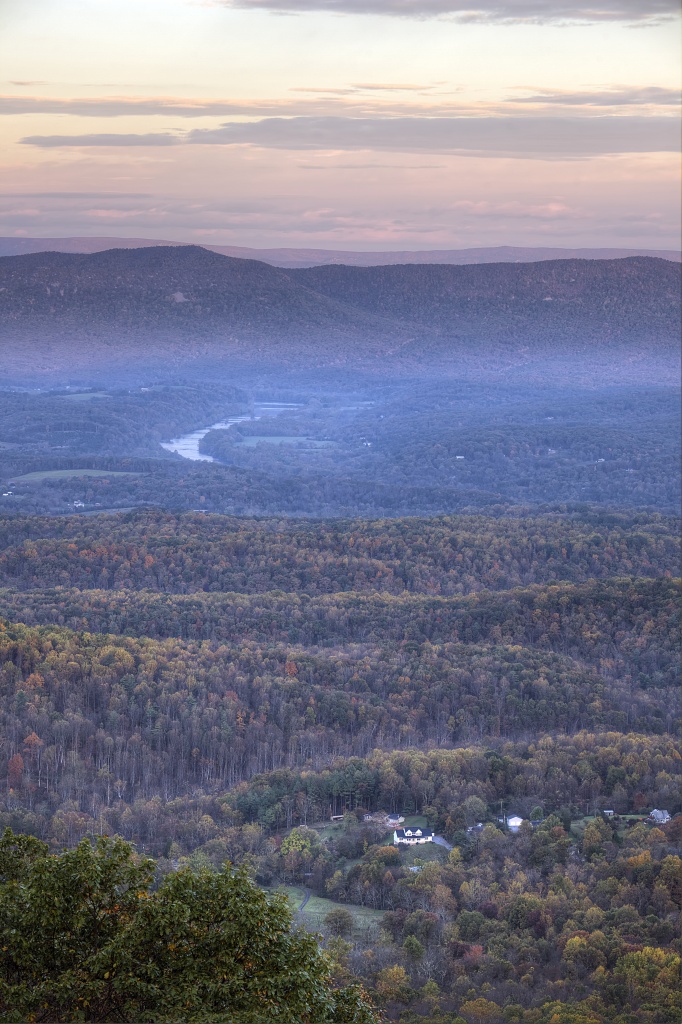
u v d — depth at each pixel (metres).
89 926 42.38
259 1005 39.84
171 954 41.00
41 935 41.81
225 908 41.84
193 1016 39.28
